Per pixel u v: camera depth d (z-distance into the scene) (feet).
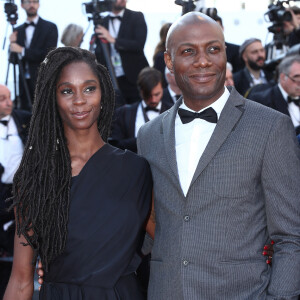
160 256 6.18
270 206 5.78
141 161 6.41
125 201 6.15
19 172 6.18
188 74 6.04
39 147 6.12
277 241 5.85
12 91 16.17
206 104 6.22
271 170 5.75
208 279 5.83
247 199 5.81
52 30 15.70
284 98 11.95
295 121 11.86
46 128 6.14
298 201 5.78
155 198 6.32
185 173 6.13
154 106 12.60
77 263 5.99
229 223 5.81
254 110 6.04
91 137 6.26
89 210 6.05
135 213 6.15
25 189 6.11
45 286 6.18
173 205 6.09
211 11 14.83
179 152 6.23
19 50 15.15
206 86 6.03
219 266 5.81
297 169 5.86
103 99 6.44
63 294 6.03
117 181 6.21
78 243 5.99
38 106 6.13
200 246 5.86
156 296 6.15
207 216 5.87
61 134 6.20
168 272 6.06
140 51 15.60
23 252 6.18
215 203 5.84
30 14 15.74
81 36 15.48
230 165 5.83
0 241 11.15
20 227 6.12
